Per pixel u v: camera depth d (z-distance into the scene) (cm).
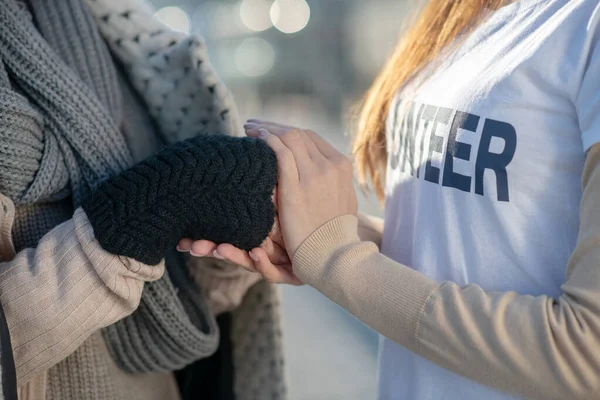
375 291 102
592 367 89
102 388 122
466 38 113
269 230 109
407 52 125
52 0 121
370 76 767
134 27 130
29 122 108
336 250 106
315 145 116
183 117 130
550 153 97
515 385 94
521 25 102
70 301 102
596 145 89
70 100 113
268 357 150
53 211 119
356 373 333
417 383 111
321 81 817
